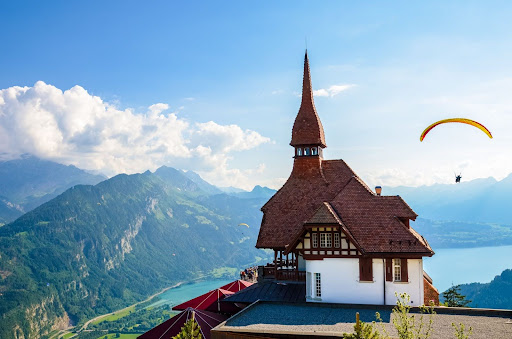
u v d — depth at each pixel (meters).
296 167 59.56
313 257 48.03
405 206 49.94
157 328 43.38
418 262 46.09
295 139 59.66
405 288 45.97
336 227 47.41
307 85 61.72
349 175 58.19
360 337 26.58
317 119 59.97
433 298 52.34
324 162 60.25
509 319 39.50
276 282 53.09
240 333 37.50
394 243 46.38
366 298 46.53
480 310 41.31
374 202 50.53
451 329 36.50
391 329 37.19
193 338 36.47
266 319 41.62
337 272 47.44
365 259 46.75
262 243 54.41
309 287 48.50
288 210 56.62
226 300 51.00
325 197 56.56
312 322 40.25
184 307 53.09
